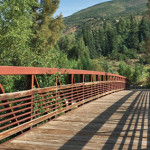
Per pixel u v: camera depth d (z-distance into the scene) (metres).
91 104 7.95
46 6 32.00
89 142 3.37
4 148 3.08
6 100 3.46
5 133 3.32
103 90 11.19
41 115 4.94
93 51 131.25
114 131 4.04
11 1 11.15
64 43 86.88
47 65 9.09
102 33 144.75
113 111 6.34
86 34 137.50
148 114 5.82
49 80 5.15
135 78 35.34
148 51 35.22
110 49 139.62
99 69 20.09
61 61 9.48
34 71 4.18
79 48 88.88
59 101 5.87
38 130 4.11
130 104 7.90
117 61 108.50
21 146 3.17
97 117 5.42
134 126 4.43
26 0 12.01
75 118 5.28
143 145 3.20
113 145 3.21
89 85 8.73
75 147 3.13
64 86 5.91
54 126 4.44
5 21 11.05
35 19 29.98
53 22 34.72
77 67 18.66
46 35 31.16
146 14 33.69
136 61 102.12
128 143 3.30
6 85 5.93
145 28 151.12
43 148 3.09
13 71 3.46
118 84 17.19
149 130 4.09
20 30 11.22
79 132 3.97
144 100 9.20
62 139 3.53
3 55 9.81
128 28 183.00
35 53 10.04
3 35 10.40
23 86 5.76
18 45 10.15
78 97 7.21
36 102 4.46
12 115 3.63
